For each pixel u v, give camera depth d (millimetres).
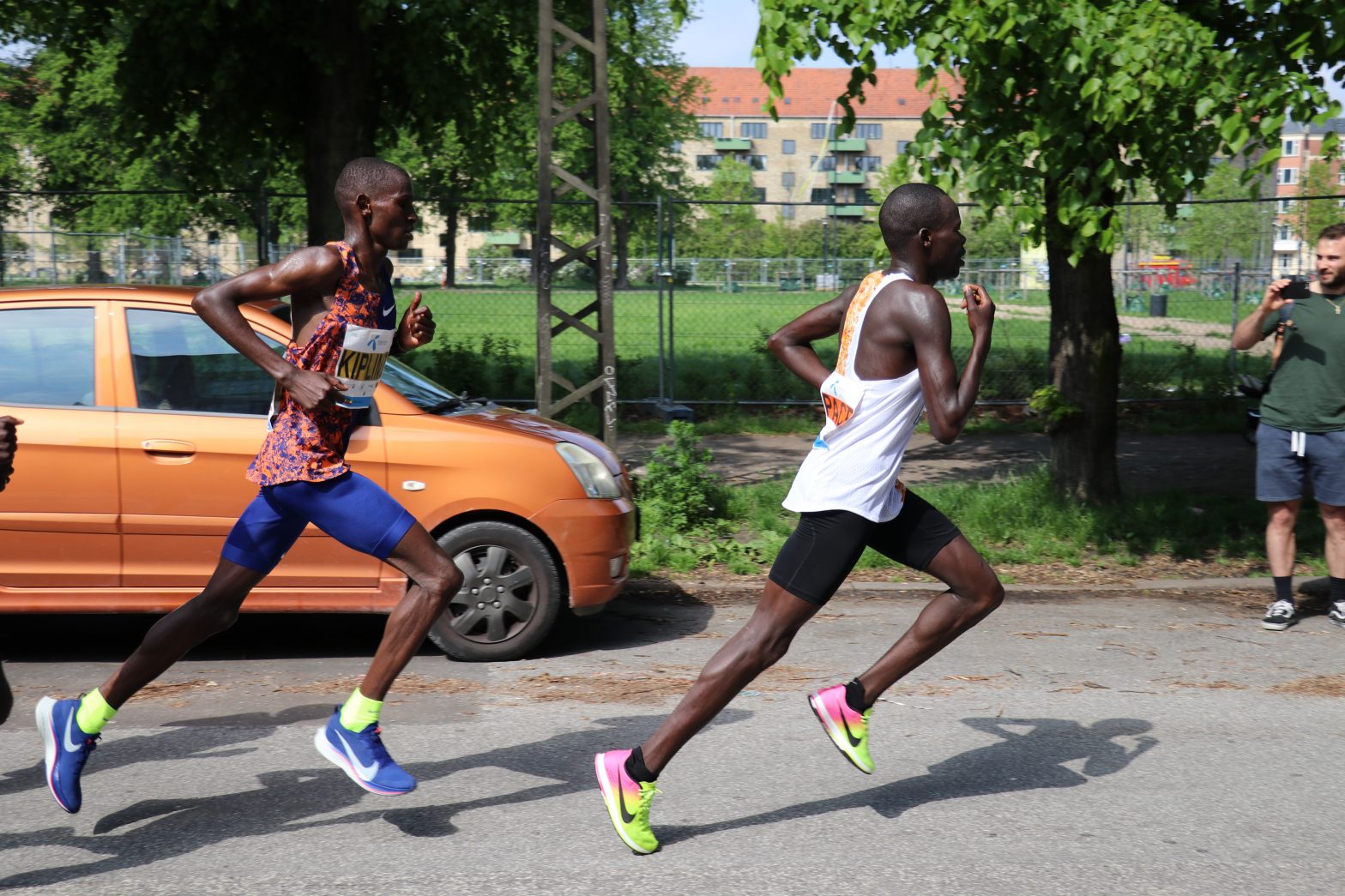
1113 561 8320
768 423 14734
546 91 9008
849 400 3711
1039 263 19875
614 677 5789
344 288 3707
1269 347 18406
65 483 5668
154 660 3785
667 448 9453
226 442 5730
